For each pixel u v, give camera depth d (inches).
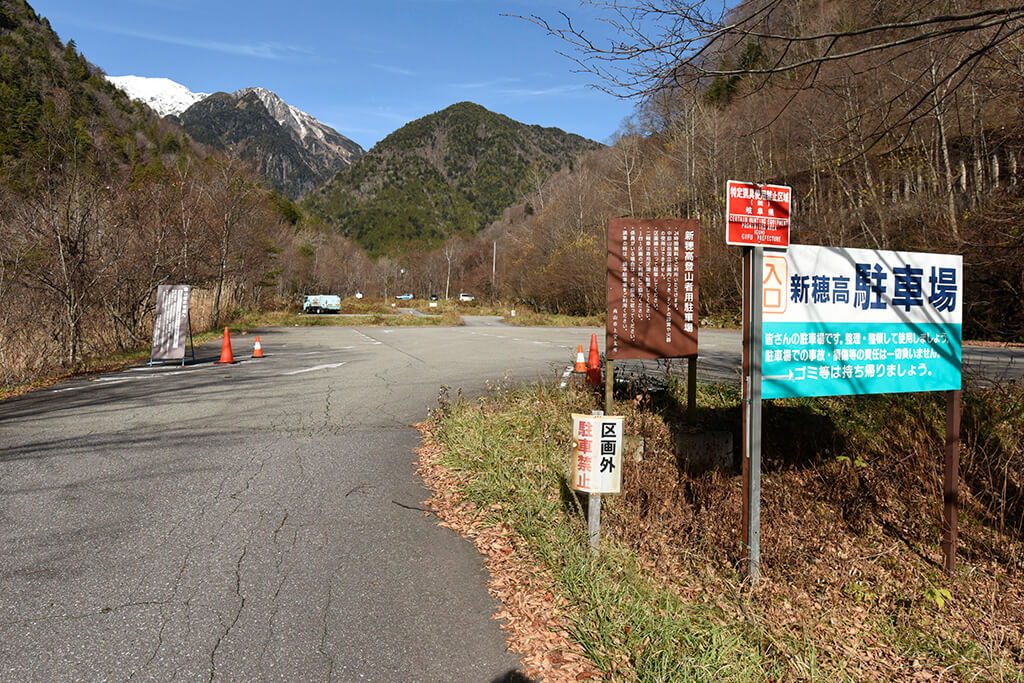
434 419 285.1
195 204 931.3
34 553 152.0
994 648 140.9
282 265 2306.8
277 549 156.9
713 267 1179.9
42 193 501.4
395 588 138.9
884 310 161.0
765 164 1067.9
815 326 153.4
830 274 154.2
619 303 234.7
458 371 474.6
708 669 110.7
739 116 721.0
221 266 1058.7
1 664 108.1
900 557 186.1
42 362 448.1
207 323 1008.2
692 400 246.2
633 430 231.8
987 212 239.5
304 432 277.4
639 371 431.8
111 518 174.6
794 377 152.5
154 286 703.1
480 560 153.6
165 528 168.4
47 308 488.7
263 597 133.5
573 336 912.9
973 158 841.5
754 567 154.4
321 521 175.2
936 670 135.0
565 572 138.6
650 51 165.9
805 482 223.6
